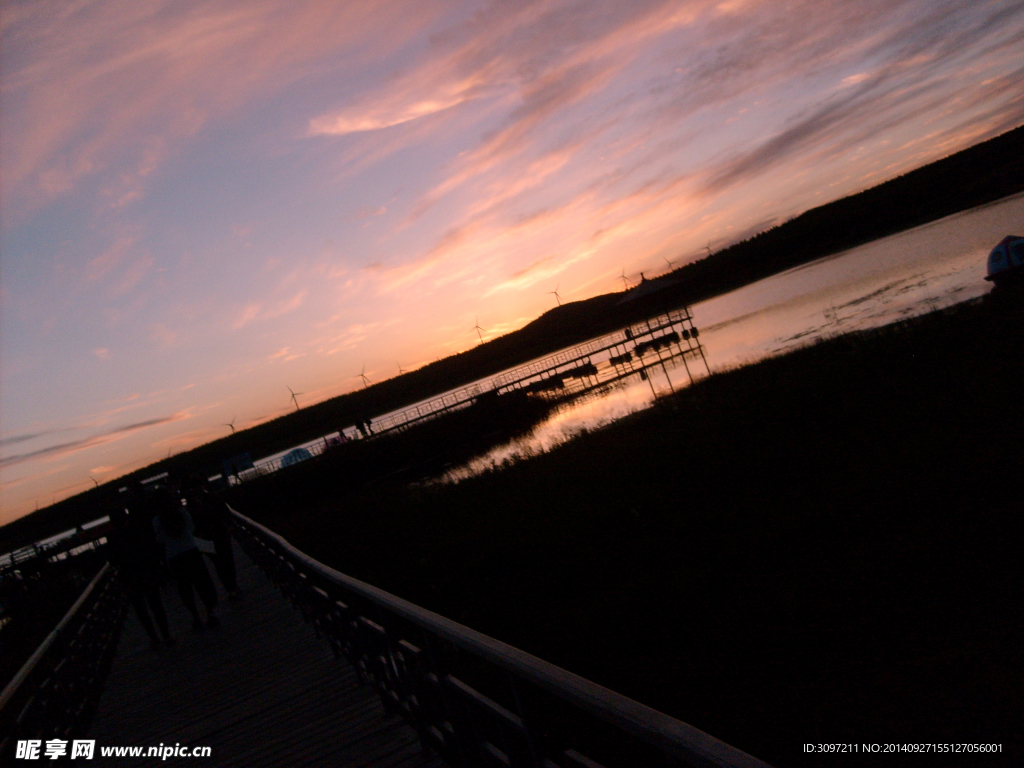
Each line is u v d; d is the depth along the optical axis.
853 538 8.79
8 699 5.35
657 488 14.94
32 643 20.25
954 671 5.44
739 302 136.00
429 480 34.69
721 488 13.44
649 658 7.48
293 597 9.30
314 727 5.30
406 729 4.71
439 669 3.55
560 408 52.78
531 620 9.78
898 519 8.88
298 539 25.70
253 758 5.02
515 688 2.49
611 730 5.61
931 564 7.37
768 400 20.59
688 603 8.57
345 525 25.14
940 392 14.82
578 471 19.88
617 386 56.00
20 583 29.02
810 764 4.97
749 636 7.19
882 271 68.25
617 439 23.62
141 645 10.74
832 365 22.06
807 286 96.31
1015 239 27.52
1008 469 9.09
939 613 6.39
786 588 8.02
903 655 5.93
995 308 21.70
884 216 164.12
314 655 7.35
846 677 5.93
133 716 7.14
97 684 8.63
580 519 14.34
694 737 1.43
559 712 6.29
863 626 6.64
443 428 48.62
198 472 11.50
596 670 7.61
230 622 10.07
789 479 12.52
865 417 15.11
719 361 45.88
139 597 9.61
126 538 9.51
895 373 18.30
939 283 41.75
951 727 4.85
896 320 32.16
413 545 17.36
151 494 9.80
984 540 7.42
